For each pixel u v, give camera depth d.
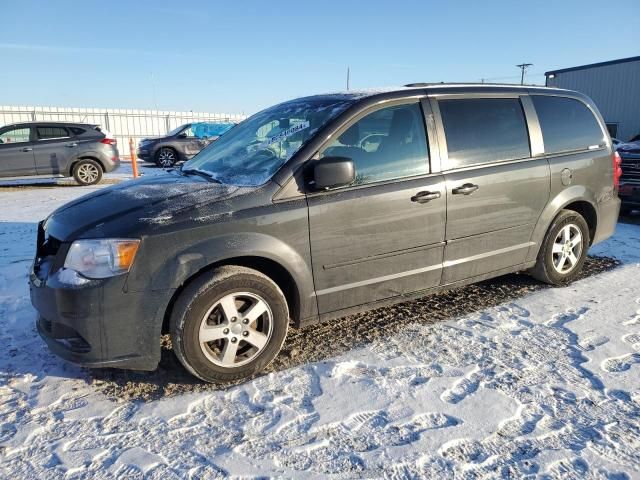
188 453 2.47
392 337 3.70
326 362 3.35
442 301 4.38
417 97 3.74
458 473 2.30
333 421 2.70
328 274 3.34
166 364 3.37
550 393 2.92
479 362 3.29
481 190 3.87
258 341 3.15
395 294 3.68
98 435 2.62
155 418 2.76
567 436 2.54
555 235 4.48
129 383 3.13
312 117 3.57
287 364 3.35
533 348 3.47
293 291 3.31
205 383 3.12
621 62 24.59
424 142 3.70
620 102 24.88
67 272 2.84
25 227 7.49
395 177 3.54
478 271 4.07
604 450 2.43
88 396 2.98
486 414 2.73
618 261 5.46
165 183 3.52
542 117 4.39
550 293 4.51
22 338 3.72
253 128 4.10
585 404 2.81
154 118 28.25
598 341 3.54
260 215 3.07
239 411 2.82
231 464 2.38
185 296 2.92
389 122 3.59
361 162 3.44
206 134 18.14
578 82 26.75
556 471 2.30
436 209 3.66
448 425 2.65
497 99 4.15
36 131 12.42
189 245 2.91
